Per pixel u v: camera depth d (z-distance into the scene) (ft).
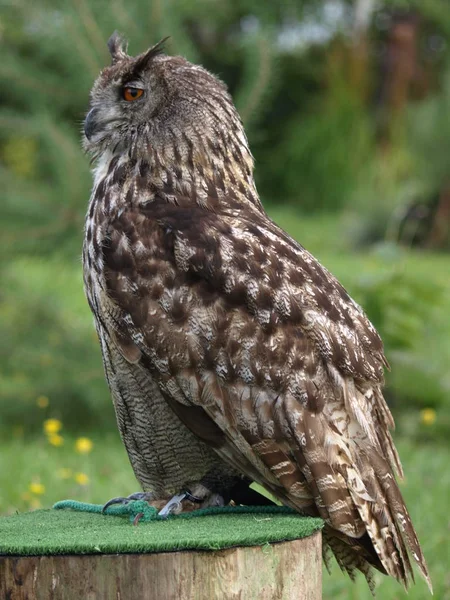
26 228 42.19
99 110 19.74
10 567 14.06
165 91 19.31
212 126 19.12
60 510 17.94
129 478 34.53
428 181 100.89
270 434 16.74
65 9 41.37
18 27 43.68
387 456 17.75
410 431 43.24
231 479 18.71
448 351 48.06
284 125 124.57
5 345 44.93
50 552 14.02
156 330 17.42
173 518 16.87
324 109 121.90
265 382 16.84
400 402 45.09
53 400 45.09
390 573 16.52
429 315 45.21
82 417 45.50
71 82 43.16
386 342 44.32
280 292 17.20
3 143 73.26
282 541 14.73
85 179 42.09
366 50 126.93
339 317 17.49
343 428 16.81
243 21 99.76
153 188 18.78
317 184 118.73
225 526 15.55
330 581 25.75
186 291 17.39
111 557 13.97
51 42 41.45
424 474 35.06
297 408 16.66
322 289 17.67
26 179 43.32
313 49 128.16
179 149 18.93
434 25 134.41
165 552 14.01
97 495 32.12
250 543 14.38
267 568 14.51
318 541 15.52
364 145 119.34
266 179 119.96
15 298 45.85
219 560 14.15
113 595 13.97
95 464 37.37
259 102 42.29
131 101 19.51
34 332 45.65
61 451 40.29
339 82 123.24
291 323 17.08
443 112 102.89
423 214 93.15
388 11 132.57
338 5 127.85
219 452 17.53
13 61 43.01
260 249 17.58
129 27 40.70
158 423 18.43
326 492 16.37
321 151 118.93
